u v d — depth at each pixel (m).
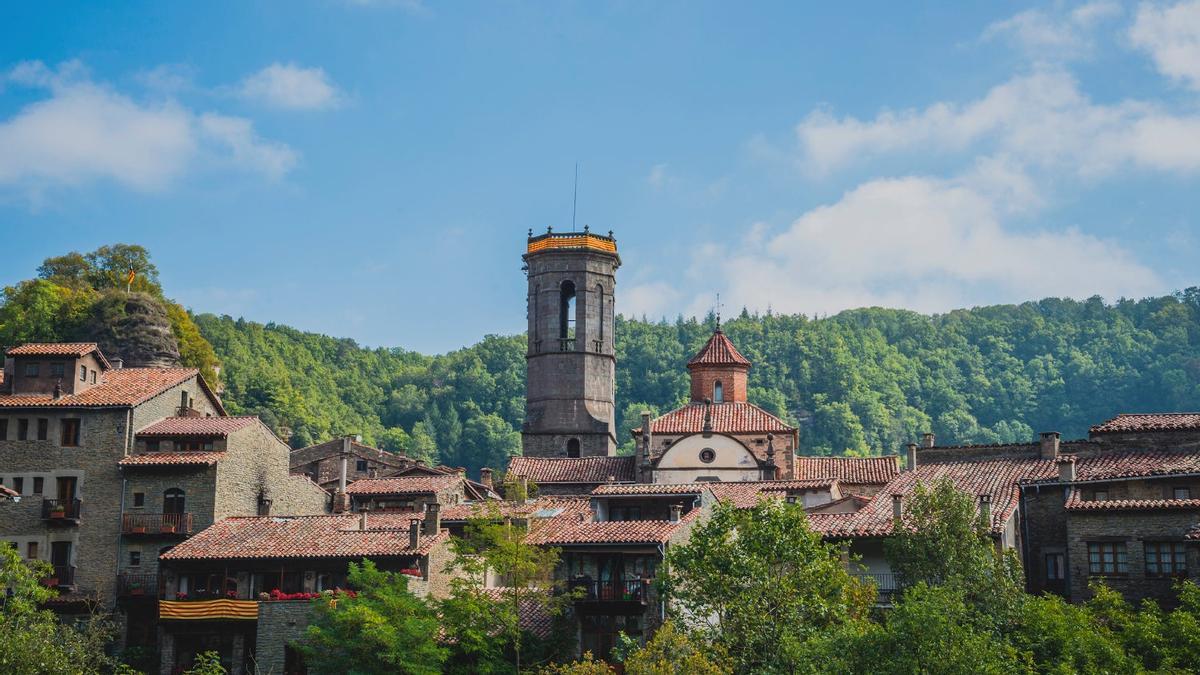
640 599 69.38
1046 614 58.38
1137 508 68.56
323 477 117.81
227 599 72.12
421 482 94.50
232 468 84.88
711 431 103.38
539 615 70.06
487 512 75.12
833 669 51.75
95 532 82.75
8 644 54.72
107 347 139.88
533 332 126.31
